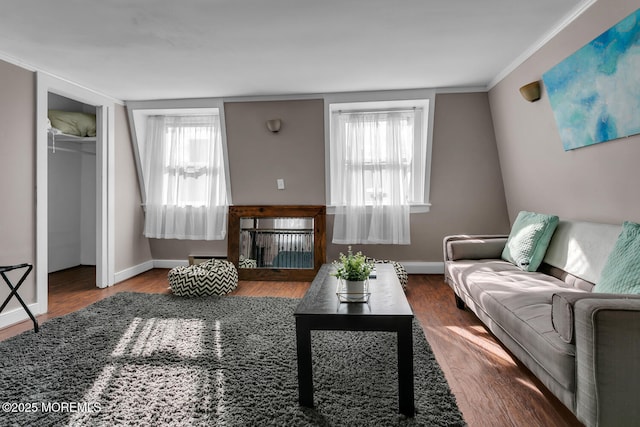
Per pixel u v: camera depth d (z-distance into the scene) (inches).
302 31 107.5
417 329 111.0
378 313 70.7
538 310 78.6
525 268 115.5
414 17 100.3
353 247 190.2
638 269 69.2
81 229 218.1
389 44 117.3
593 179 104.7
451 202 179.0
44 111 134.6
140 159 189.0
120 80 148.1
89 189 217.8
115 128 174.4
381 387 77.4
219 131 187.6
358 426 64.4
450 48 121.3
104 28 104.1
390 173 178.5
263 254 185.2
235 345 99.7
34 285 129.3
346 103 170.2
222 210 191.8
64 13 95.7
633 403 53.2
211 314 126.5
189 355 93.2
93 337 105.4
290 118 174.6
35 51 118.7
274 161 183.0
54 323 117.3
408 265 190.1
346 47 119.0
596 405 54.1
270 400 72.6
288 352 95.1
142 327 113.7
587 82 96.6
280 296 152.9
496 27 106.9
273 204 189.5
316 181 184.1
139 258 195.9
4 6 91.9
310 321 71.3
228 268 159.9
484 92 162.7
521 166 148.6
